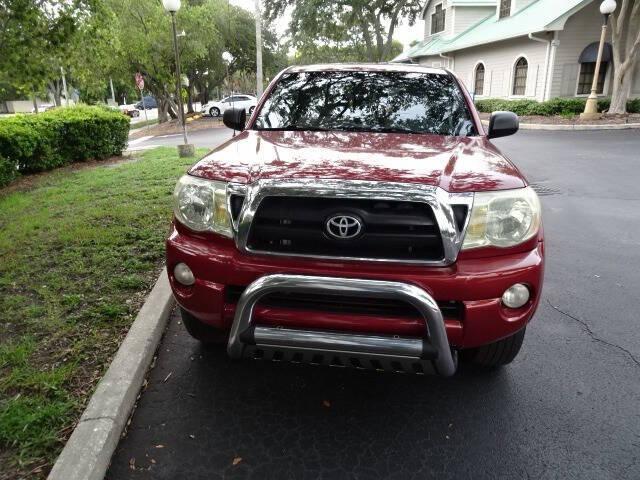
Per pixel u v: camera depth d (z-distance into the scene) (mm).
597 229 5980
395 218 2332
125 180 8562
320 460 2367
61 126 10797
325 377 3025
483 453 2412
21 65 8570
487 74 23078
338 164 2562
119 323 3461
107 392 2635
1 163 8555
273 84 4172
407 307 2369
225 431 2559
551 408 2736
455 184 2398
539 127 16656
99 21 9109
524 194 2461
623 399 2805
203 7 25812
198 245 2572
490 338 2428
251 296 2330
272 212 2422
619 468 2314
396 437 2523
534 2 21875
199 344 3365
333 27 33438
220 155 2857
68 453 2234
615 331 3555
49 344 3189
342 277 2311
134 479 2246
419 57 30391
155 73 26156
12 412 2502
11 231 5535
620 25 16922
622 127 15781
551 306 3939
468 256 2361
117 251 4832
